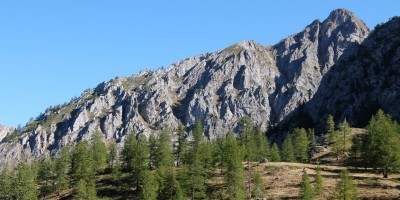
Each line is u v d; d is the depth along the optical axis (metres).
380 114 137.62
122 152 142.75
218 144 140.50
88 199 112.19
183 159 134.12
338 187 82.44
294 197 95.00
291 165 127.25
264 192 99.56
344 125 152.88
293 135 168.75
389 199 86.12
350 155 127.50
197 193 103.88
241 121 160.50
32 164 167.12
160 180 109.00
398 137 112.31
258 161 143.12
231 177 95.75
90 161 132.62
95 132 155.62
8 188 130.25
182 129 146.75
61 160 134.88
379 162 104.50
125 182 125.88
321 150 156.50
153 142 141.38
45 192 138.62
